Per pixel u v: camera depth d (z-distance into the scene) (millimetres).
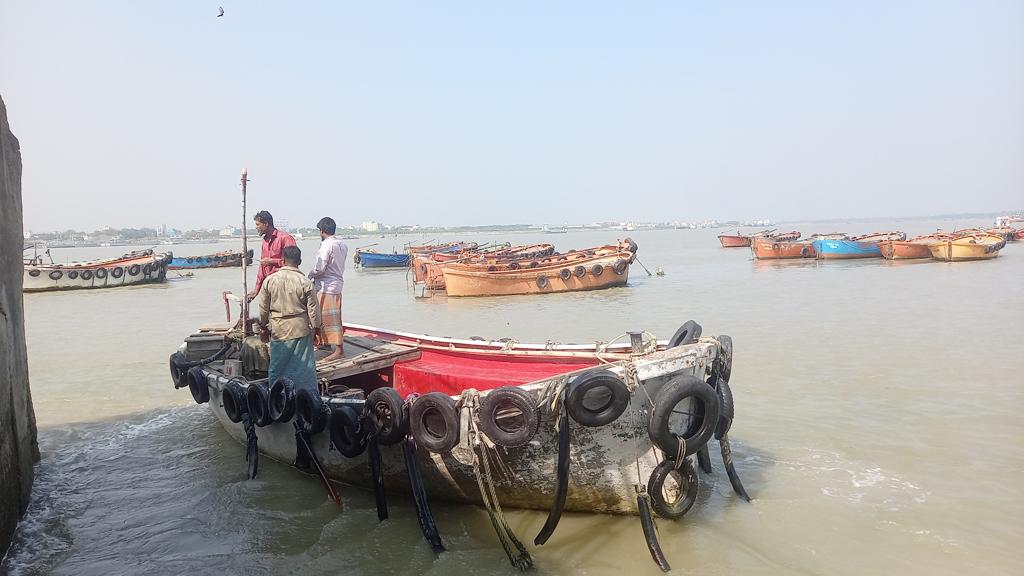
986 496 6715
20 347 7562
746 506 6605
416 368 8078
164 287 40000
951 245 37844
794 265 41281
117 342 18453
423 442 5988
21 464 6836
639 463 5918
